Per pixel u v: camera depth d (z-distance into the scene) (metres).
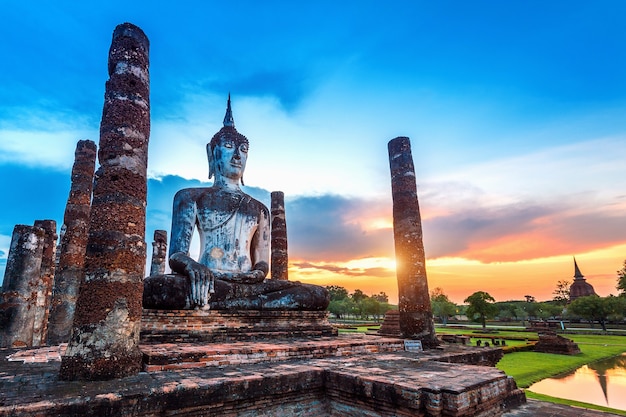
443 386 4.94
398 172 11.60
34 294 12.63
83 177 13.91
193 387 4.82
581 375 16.33
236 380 5.16
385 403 5.16
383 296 97.00
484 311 47.72
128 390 4.59
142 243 6.21
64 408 4.05
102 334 5.34
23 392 4.50
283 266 19.05
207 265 10.65
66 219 13.54
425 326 10.18
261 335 9.14
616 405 11.24
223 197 11.41
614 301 45.25
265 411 5.39
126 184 6.14
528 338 30.42
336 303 77.62
